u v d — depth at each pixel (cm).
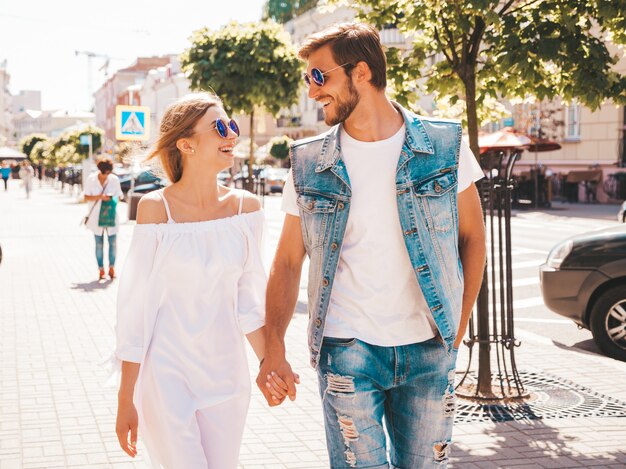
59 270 1314
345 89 267
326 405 271
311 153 276
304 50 274
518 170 3309
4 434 495
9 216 2742
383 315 264
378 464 267
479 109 691
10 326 841
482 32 579
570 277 740
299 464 448
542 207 2864
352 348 263
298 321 873
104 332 811
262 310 304
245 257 303
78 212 2989
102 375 639
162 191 304
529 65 551
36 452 464
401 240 263
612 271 721
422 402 270
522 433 497
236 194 311
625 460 448
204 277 293
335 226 267
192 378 292
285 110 1278
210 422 294
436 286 262
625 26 527
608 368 673
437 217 264
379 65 269
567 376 642
